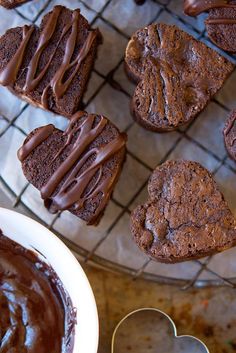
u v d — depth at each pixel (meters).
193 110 0.44
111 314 0.46
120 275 0.46
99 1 0.48
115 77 0.48
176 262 0.45
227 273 0.46
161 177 0.44
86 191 0.44
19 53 0.44
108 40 0.48
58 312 0.42
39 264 0.43
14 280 0.42
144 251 0.44
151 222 0.44
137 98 0.44
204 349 0.45
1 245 0.43
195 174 0.44
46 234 0.41
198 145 0.47
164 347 0.45
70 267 0.41
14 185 0.46
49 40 0.44
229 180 0.47
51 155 0.44
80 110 0.46
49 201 0.45
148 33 0.44
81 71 0.44
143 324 0.45
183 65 0.45
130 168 0.47
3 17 0.47
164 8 0.48
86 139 0.44
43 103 0.44
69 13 0.44
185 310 0.46
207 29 0.46
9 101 0.47
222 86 0.46
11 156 0.46
